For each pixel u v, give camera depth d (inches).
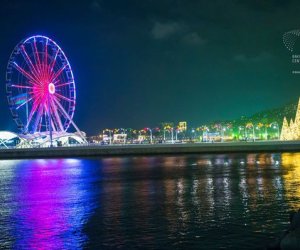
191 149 7839.6
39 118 7470.5
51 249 1253.7
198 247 1217.4
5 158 7524.6
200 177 3253.0
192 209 1795.0
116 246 1259.8
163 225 1496.1
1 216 1780.3
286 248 902.4
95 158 7086.6
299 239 898.7
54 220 1665.8
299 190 2299.5
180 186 2684.5
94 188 2755.9
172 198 2146.9
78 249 1245.7
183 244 1251.2
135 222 1566.2
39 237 1392.7
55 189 2780.5
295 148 7760.8
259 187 2491.4
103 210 1856.5
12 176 3892.7
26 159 7342.5
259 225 1444.4
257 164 4547.2
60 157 7593.5
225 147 7800.2
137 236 1359.5
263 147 7780.5
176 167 4409.5
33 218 1723.7
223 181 2913.4
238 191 2338.8
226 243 1245.7
